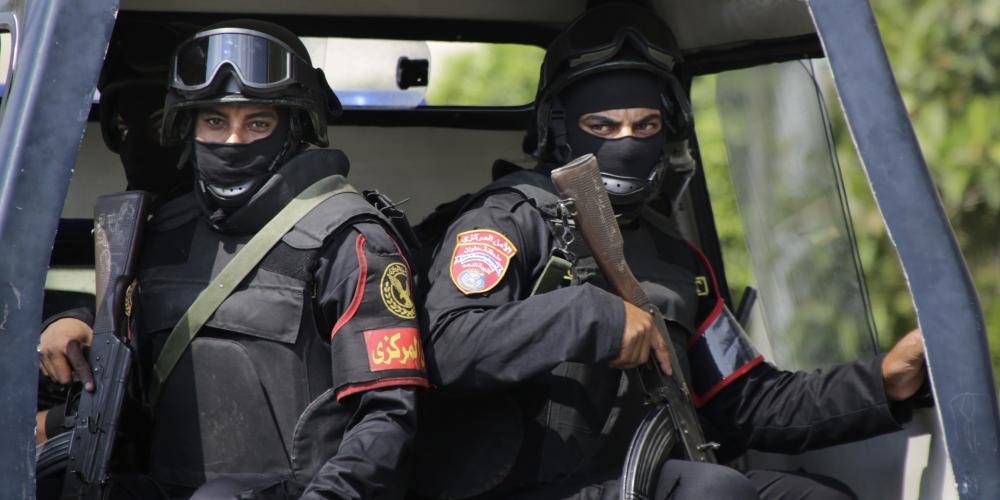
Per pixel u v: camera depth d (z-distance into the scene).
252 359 8.64
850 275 10.53
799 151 11.06
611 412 9.38
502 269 9.22
